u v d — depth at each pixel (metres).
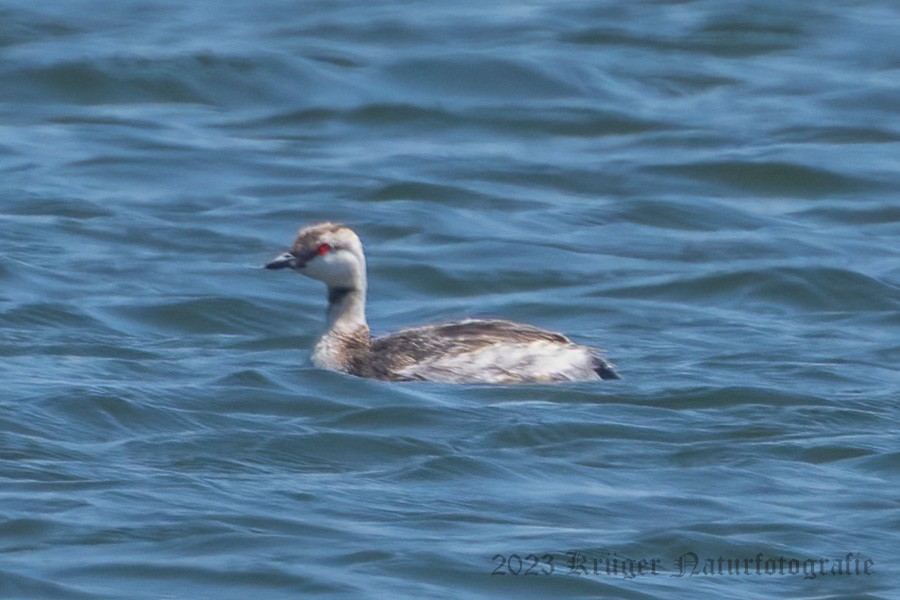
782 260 21.78
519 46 32.41
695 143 27.64
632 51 32.50
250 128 28.56
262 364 16.89
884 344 18.00
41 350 17.22
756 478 13.38
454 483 13.24
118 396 14.95
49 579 11.23
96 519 12.23
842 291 20.28
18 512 12.31
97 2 35.78
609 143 27.83
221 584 11.20
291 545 11.84
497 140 28.11
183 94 30.08
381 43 32.81
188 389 15.46
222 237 22.69
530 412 14.90
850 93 30.31
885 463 13.73
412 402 15.22
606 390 15.65
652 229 23.66
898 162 26.55
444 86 30.31
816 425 14.74
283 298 19.84
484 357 15.93
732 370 16.66
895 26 34.12
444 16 34.84
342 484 13.17
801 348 17.81
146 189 25.08
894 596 11.27
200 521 12.21
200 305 19.17
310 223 23.47
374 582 11.28
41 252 21.50
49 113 29.03
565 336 17.19
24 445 13.82
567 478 13.38
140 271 20.88
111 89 30.09
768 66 32.03
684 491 13.09
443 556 11.70
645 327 19.00
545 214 24.17
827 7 35.16
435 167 26.36
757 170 25.88
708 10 35.00
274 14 35.34
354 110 29.31
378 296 20.69
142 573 11.34
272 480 13.23
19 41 32.56
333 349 16.31
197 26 34.16
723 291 20.39
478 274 21.22
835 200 25.02
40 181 25.09
